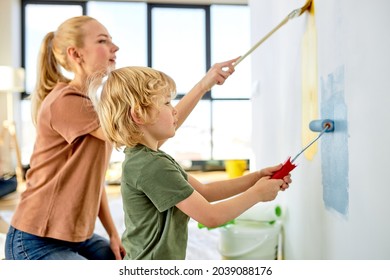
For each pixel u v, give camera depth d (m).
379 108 0.72
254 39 2.12
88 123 1.05
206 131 5.21
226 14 5.16
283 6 1.50
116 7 4.95
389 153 0.69
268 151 1.81
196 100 1.20
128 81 0.90
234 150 5.29
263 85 1.88
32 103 1.25
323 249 1.08
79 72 1.19
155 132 0.92
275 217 1.53
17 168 4.20
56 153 1.09
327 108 1.00
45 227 1.07
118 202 3.05
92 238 1.31
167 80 0.95
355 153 0.84
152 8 5.03
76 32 1.16
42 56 1.24
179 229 0.92
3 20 4.48
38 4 4.84
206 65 5.15
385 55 0.69
